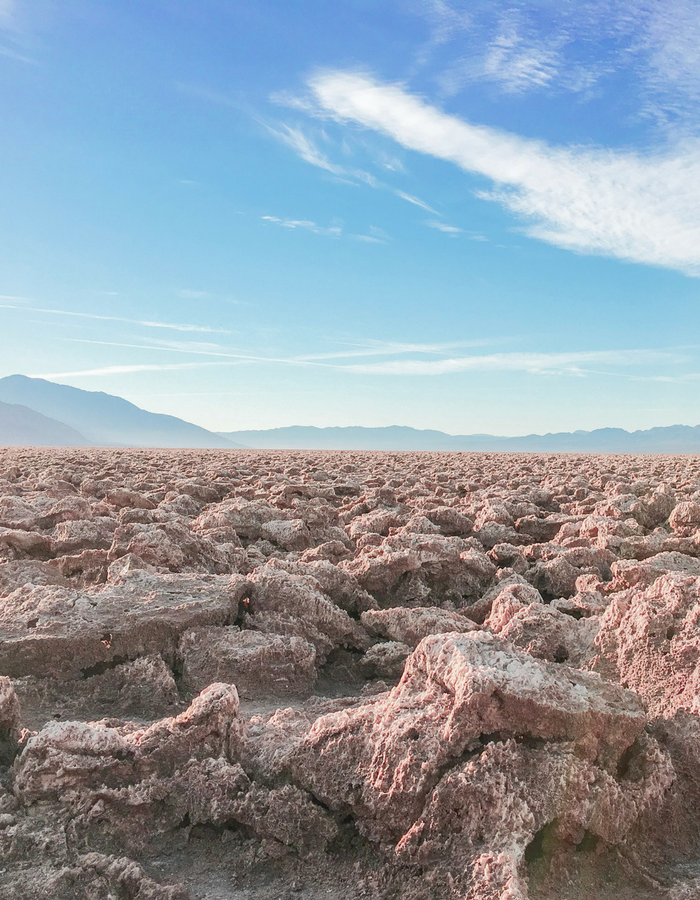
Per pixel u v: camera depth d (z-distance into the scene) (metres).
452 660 4.64
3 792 4.36
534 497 18.50
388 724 4.52
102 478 21.84
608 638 6.37
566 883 3.97
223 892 4.05
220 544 10.34
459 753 4.26
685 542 10.83
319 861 4.24
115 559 9.30
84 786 4.40
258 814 4.38
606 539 11.05
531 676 4.42
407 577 9.40
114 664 6.72
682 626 5.82
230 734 4.80
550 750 4.25
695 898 3.79
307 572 8.56
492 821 4.00
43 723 6.05
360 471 28.59
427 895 3.84
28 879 3.81
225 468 28.45
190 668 6.77
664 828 4.36
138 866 3.98
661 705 5.34
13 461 32.22
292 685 6.87
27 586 7.59
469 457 52.78
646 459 50.03
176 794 4.47
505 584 9.25
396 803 4.20
